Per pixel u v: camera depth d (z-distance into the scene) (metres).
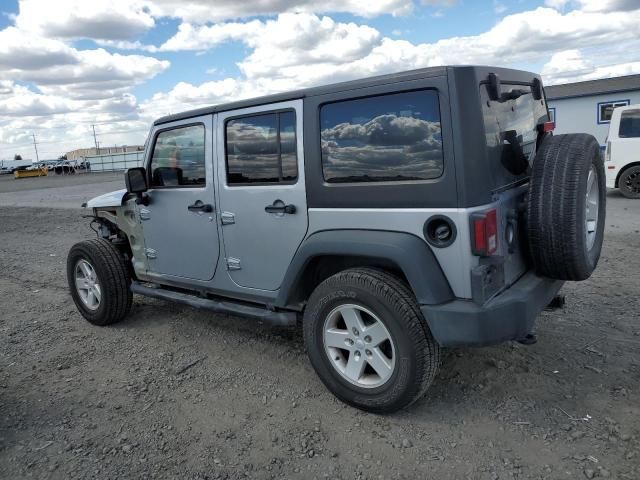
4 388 3.95
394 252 3.02
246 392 3.71
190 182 4.30
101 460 3.00
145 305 5.76
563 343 4.11
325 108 3.33
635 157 11.23
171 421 3.38
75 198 21.67
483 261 2.90
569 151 3.09
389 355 3.22
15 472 2.93
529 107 3.84
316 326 3.40
